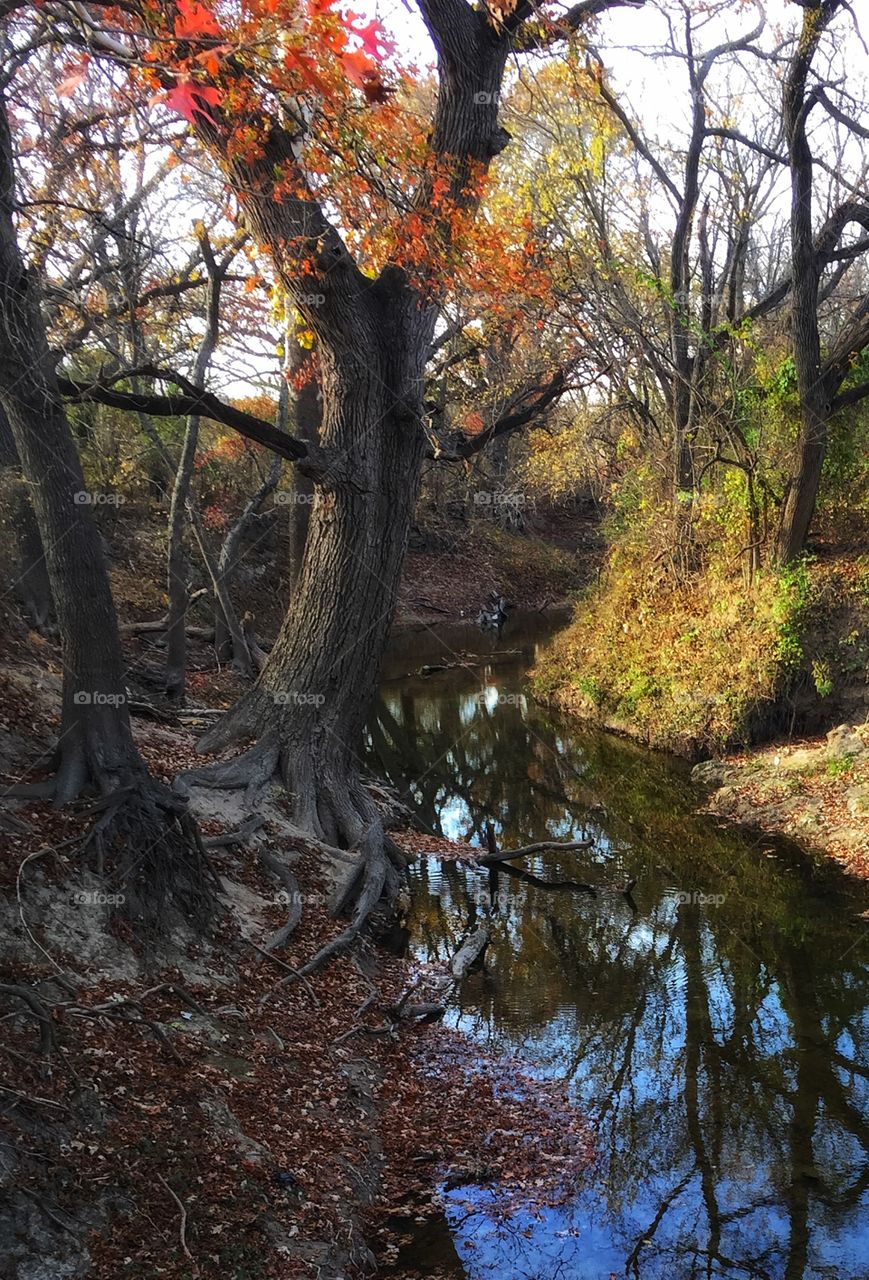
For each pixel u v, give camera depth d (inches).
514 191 735.7
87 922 287.6
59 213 458.9
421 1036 344.8
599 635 889.5
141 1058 252.2
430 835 574.9
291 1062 291.0
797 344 663.8
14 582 594.2
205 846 387.5
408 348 450.0
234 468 1134.4
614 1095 311.4
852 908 455.8
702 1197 262.5
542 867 522.9
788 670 667.4
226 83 285.9
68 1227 195.6
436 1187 262.7
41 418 302.4
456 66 424.8
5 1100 209.9
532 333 723.4
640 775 681.6
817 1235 247.1
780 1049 339.3
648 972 399.5
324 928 386.6
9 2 235.6
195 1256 203.6
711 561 799.7
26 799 311.4
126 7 231.6
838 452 730.2
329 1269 217.3
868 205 683.4
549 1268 233.1
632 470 941.2
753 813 578.9
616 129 820.6
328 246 409.7
